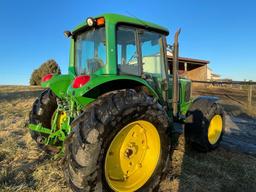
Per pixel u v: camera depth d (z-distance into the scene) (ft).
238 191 12.05
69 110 11.94
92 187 9.04
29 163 13.38
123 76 11.05
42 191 10.70
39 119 14.30
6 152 14.78
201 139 15.64
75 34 13.91
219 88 73.82
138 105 10.21
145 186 10.78
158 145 11.20
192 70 73.87
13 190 10.66
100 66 12.15
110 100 9.80
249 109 37.01
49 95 14.71
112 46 11.44
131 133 10.62
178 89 15.48
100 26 12.14
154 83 13.88
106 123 9.33
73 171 8.94
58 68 113.39
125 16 12.12
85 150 8.89
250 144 19.66
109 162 10.03
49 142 12.72
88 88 9.90
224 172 13.73
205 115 15.70
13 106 36.29
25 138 17.56
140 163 11.03
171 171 13.25
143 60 13.34
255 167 14.76
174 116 14.52
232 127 25.99
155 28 13.38
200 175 13.25
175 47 14.20
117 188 10.08
